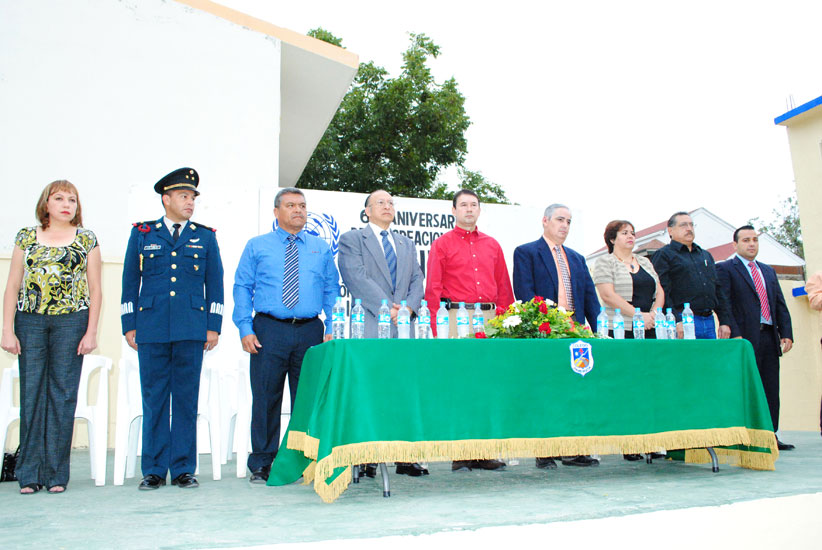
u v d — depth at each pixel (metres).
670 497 2.80
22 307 3.33
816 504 2.83
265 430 3.63
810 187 8.85
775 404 5.27
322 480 2.67
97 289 3.54
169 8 7.01
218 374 3.86
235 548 1.94
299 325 3.74
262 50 7.40
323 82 8.64
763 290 5.33
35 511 2.65
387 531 2.12
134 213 5.69
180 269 3.58
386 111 17.91
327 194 6.30
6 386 3.67
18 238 3.42
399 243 4.14
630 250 4.82
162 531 2.20
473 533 2.17
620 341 3.44
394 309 3.84
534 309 3.53
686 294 4.79
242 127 7.18
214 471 3.76
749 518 2.64
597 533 2.33
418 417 2.90
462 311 3.74
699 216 26.47
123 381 3.59
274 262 3.79
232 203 5.83
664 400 3.49
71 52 6.57
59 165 6.39
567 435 3.19
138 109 6.76
